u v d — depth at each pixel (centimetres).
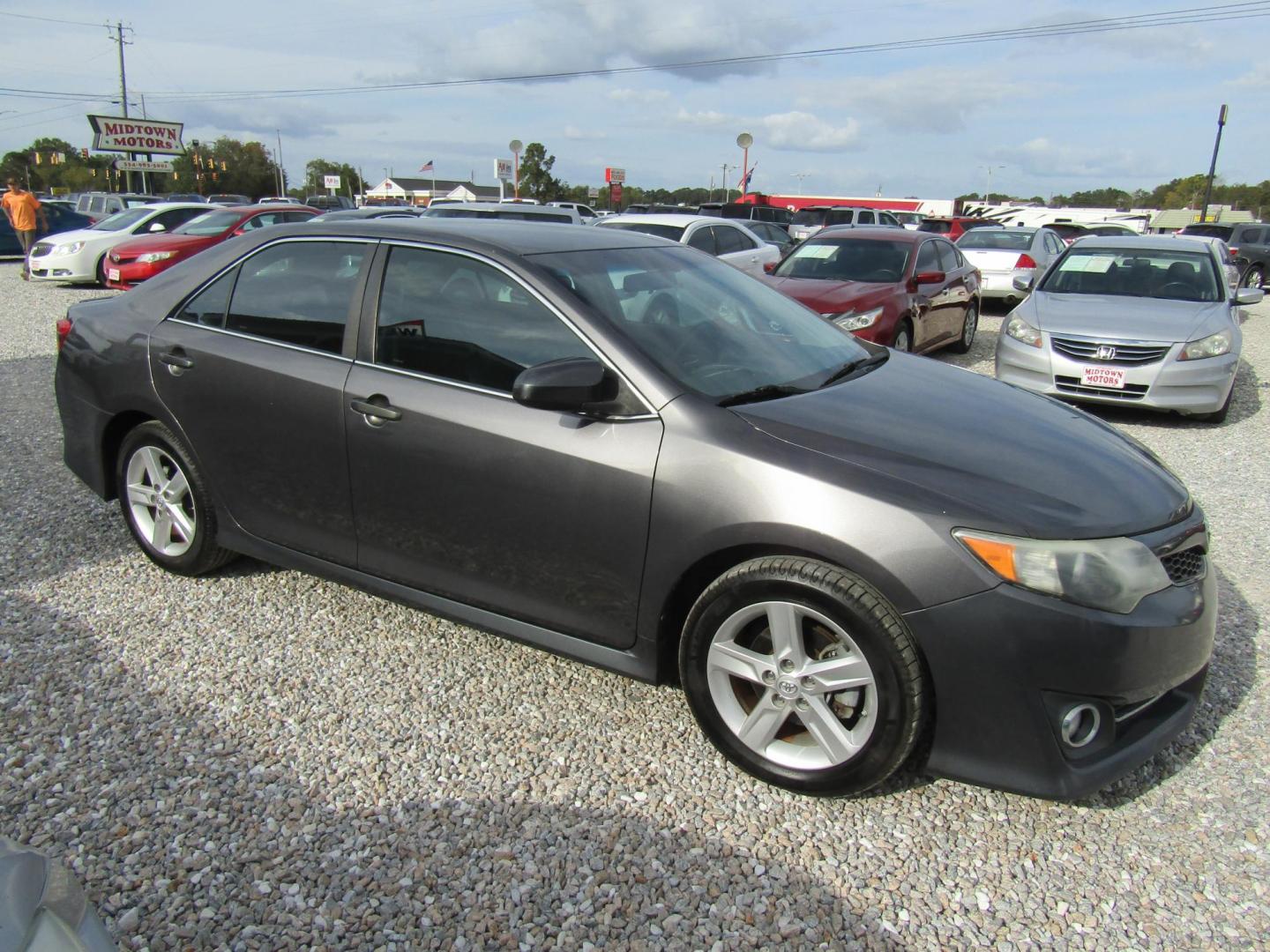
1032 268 1506
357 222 345
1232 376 713
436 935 213
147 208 1608
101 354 385
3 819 246
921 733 246
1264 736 299
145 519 395
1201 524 276
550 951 210
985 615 231
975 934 218
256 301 352
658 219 1186
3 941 129
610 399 277
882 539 237
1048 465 267
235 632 350
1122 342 716
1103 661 232
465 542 302
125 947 207
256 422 340
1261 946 216
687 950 211
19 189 1878
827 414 280
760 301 370
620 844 244
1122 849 247
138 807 253
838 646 253
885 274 905
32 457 561
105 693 308
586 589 283
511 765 276
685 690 277
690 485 260
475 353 301
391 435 308
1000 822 257
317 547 341
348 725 294
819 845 246
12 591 378
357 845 241
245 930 213
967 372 373
